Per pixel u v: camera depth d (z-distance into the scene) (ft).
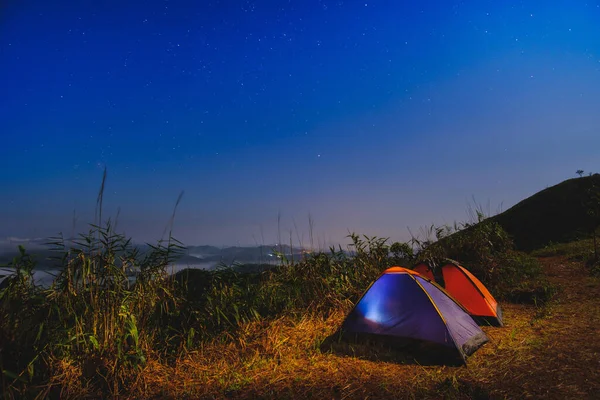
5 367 11.69
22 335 12.34
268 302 20.43
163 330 16.02
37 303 13.52
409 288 16.75
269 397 12.17
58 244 14.55
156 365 14.20
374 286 17.47
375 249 25.55
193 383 13.25
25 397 11.16
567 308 21.72
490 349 15.89
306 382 13.23
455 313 16.44
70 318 14.14
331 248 24.72
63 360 12.73
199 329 16.85
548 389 11.94
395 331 16.10
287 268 22.72
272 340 16.62
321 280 22.08
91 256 15.05
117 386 12.57
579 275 30.66
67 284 14.25
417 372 13.89
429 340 15.29
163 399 12.25
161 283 16.90
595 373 12.89
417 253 28.96
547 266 35.29
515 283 27.89
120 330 14.19
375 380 13.28
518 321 19.95
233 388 12.78
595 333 17.02
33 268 13.79
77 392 12.11
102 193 15.34
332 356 15.53
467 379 13.03
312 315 19.60
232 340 16.63
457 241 29.89
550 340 16.46
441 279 21.06
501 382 12.62
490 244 30.89
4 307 12.49
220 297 19.08
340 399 11.98
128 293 15.29
